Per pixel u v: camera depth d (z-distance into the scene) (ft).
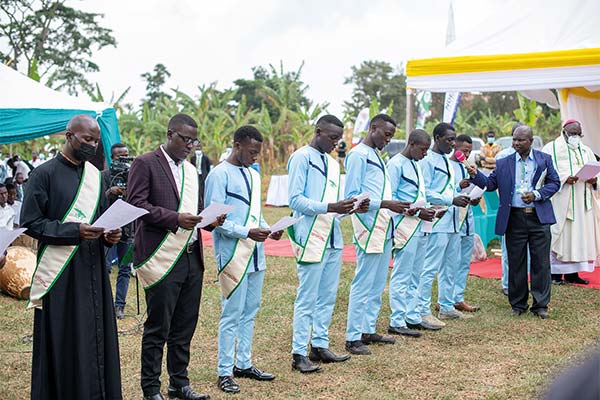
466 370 17.01
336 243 16.96
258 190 15.31
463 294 23.63
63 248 12.51
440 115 113.91
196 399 14.60
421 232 20.26
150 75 154.61
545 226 22.47
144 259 13.78
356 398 15.08
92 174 13.07
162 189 13.75
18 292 25.36
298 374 16.67
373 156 18.11
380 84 163.84
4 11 118.52
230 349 15.47
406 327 20.43
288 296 25.36
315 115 87.76
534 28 29.09
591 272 29.86
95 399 12.73
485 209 33.88
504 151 26.23
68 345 12.63
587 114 32.86
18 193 38.45
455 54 29.40
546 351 18.58
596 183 27.55
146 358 14.07
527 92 38.93
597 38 27.50
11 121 26.99
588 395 2.78
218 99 89.15
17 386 16.03
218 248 15.08
